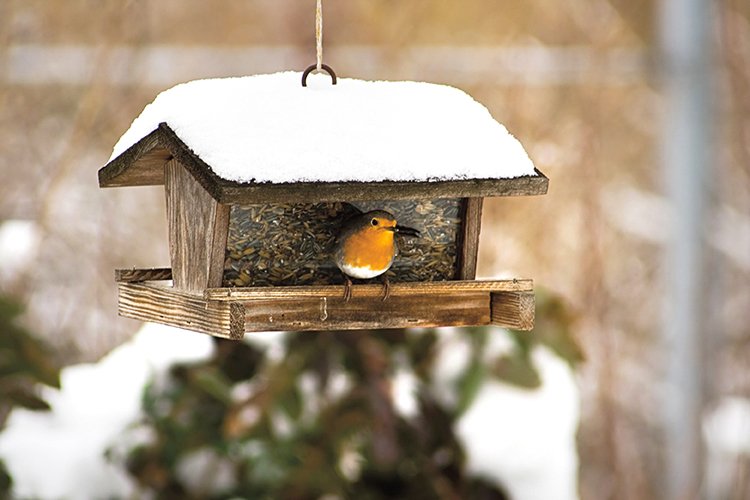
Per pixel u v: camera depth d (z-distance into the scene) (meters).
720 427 15.84
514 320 7.59
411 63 16.06
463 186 6.98
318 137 6.93
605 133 16.66
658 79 16.33
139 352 10.16
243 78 7.62
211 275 7.23
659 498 15.86
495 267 14.71
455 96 7.53
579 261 15.17
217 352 9.62
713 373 16.09
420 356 9.62
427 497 9.48
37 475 9.52
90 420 9.89
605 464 15.32
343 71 16.33
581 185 15.42
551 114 15.86
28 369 9.87
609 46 16.50
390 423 9.41
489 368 9.57
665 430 15.96
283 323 7.25
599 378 15.23
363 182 6.76
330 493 9.37
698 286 15.99
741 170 16.53
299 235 7.46
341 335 9.52
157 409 9.66
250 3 17.69
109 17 15.58
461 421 9.53
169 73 15.78
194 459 9.53
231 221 7.29
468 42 16.97
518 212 14.95
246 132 6.88
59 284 14.77
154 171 8.20
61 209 14.98
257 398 9.20
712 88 16.28
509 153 7.26
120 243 15.16
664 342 16.19
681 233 16.11
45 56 15.38
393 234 7.25
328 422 9.39
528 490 9.50
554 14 16.70
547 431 9.60
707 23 16.30
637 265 16.48
